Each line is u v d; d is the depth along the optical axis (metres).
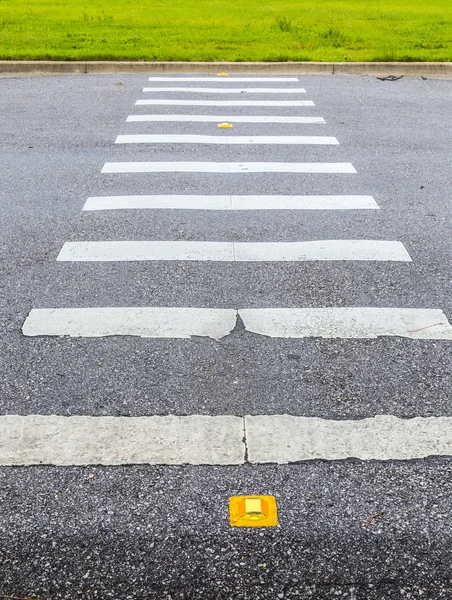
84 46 14.10
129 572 2.93
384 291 5.23
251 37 15.20
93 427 3.76
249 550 3.03
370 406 3.94
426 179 7.59
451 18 18.17
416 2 23.02
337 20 17.91
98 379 4.16
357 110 10.44
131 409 3.89
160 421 3.80
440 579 2.90
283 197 7.10
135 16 18.22
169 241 6.05
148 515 3.20
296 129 9.52
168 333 4.65
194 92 11.55
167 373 4.22
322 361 4.36
